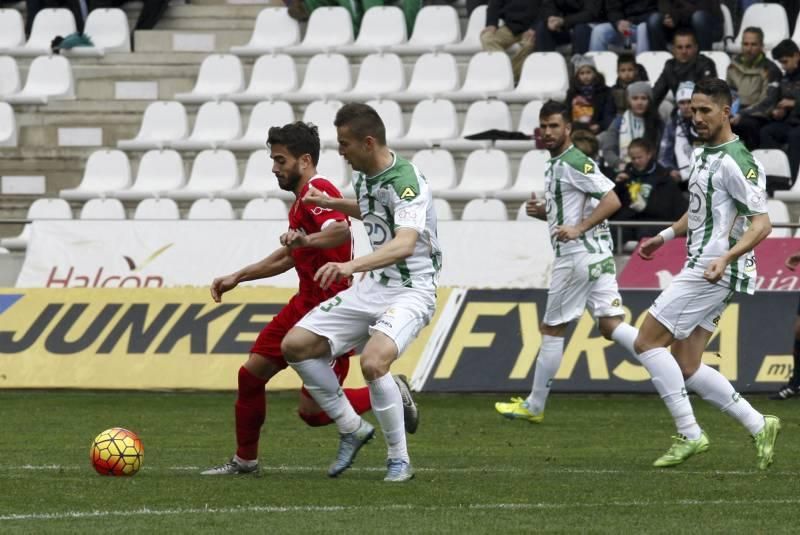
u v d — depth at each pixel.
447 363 37.38
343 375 23.02
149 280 41.44
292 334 21.17
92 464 22.36
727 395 23.52
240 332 38.59
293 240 20.92
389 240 21.16
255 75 54.47
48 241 42.31
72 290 40.03
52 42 56.66
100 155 51.72
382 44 55.09
